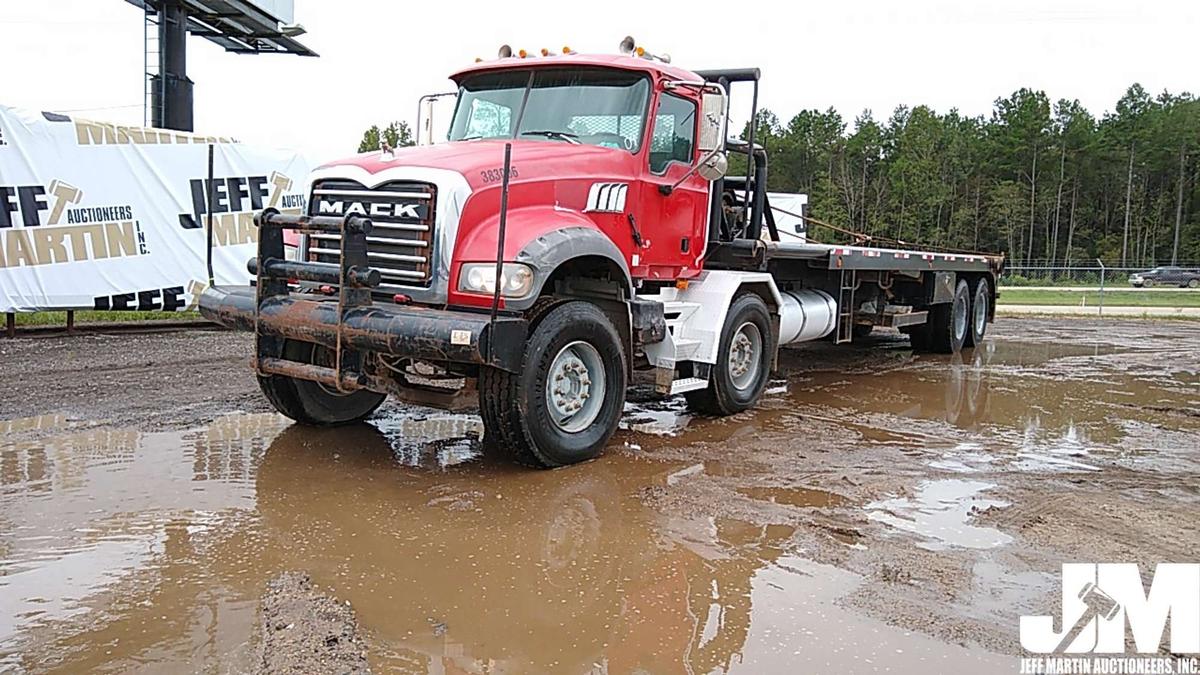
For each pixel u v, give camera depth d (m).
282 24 20.88
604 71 6.99
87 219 11.59
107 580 4.00
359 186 5.93
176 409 7.42
